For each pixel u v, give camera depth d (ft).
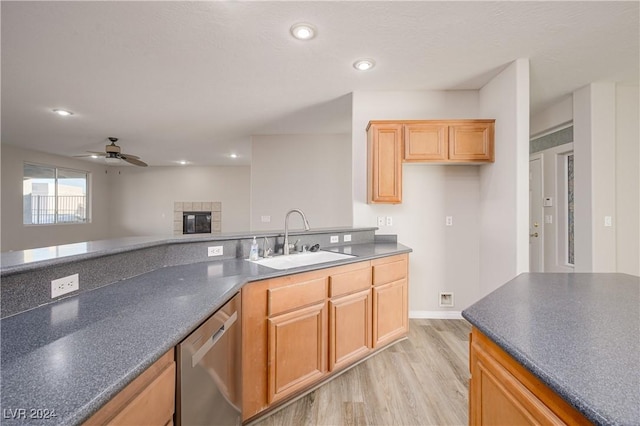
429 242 10.44
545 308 3.65
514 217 8.16
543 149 12.23
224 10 5.86
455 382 6.66
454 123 9.09
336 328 6.63
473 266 10.28
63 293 3.89
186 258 6.31
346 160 15.79
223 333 4.15
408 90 10.00
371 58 7.79
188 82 9.23
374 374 6.97
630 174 9.50
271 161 15.99
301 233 8.29
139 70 8.39
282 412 5.69
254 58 7.77
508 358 2.88
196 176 26.50
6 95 10.16
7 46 7.10
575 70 8.50
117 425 2.21
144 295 4.12
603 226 9.34
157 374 2.76
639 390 1.99
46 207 20.48
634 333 2.90
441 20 6.19
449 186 10.37
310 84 9.46
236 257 7.04
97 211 24.48
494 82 9.01
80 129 14.51
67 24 6.25
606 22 6.26
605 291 4.44
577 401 1.93
